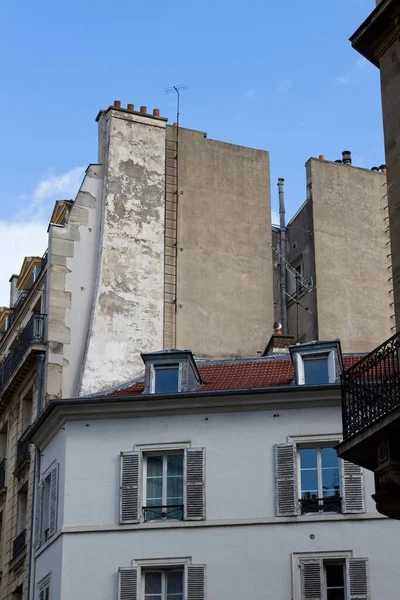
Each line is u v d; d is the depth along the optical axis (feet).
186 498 101.65
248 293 132.36
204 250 131.75
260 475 101.45
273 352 119.85
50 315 121.08
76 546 101.91
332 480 100.89
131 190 130.41
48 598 103.81
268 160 140.46
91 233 127.03
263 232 136.36
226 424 103.71
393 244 70.69
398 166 71.92
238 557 99.04
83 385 118.62
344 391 69.00
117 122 133.18
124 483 103.19
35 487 114.01
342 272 137.69
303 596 96.99
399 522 98.07
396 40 74.23
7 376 129.59
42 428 111.45
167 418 104.99
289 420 102.73
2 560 124.26
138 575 99.66
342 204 141.28
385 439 64.90
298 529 99.19
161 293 127.03
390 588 96.12
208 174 135.74
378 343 135.95
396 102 73.26
